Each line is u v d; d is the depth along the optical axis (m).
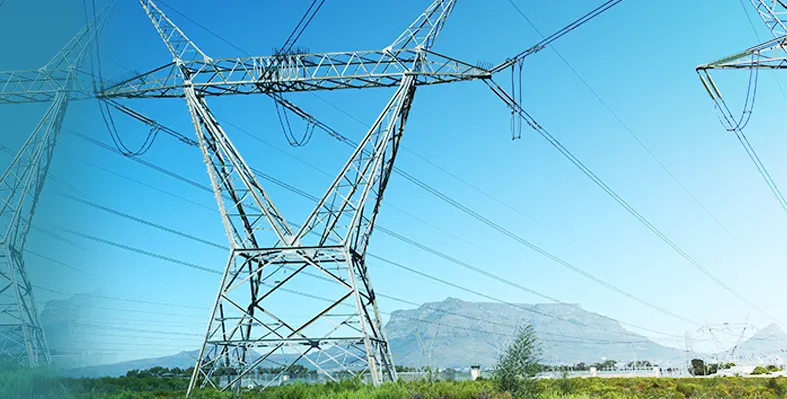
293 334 33.66
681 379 80.25
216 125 36.94
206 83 36.09
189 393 31.56
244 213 36.03
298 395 31.89
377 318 37.12
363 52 36.25
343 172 35.53
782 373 120.62
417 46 36.50
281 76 36.06
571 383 43.75
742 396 53.25
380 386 30.91
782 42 37.78
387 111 36.09
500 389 32.69
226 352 33.78
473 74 36.47
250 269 36.69
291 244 34.78
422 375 39.59
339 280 33.75
